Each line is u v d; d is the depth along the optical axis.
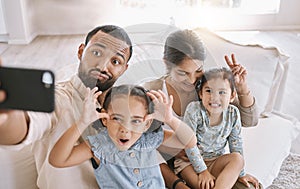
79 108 0.81
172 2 4.26
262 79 1.40
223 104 0.98
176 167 1.03
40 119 0.77
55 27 4.03
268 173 1.20
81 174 0.90
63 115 0.86
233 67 1.14
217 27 4.26
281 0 4.14
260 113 1.44
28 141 0.75
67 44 3.68
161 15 4.25
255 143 1.30
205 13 4.25
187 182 1.01
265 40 3.84
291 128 1.45
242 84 1.12
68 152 0.80
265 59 1.41
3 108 0.46
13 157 1.02
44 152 0.92
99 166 0.86
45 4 3.93
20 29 3.64
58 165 0.82
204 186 0.97
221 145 1.06
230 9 4.26
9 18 3.59
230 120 1.04
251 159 1.22
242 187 1.03
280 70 1.44
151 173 0.88
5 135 0.68
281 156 1.30
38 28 4.02
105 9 4.09
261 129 1.37
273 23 4.26
